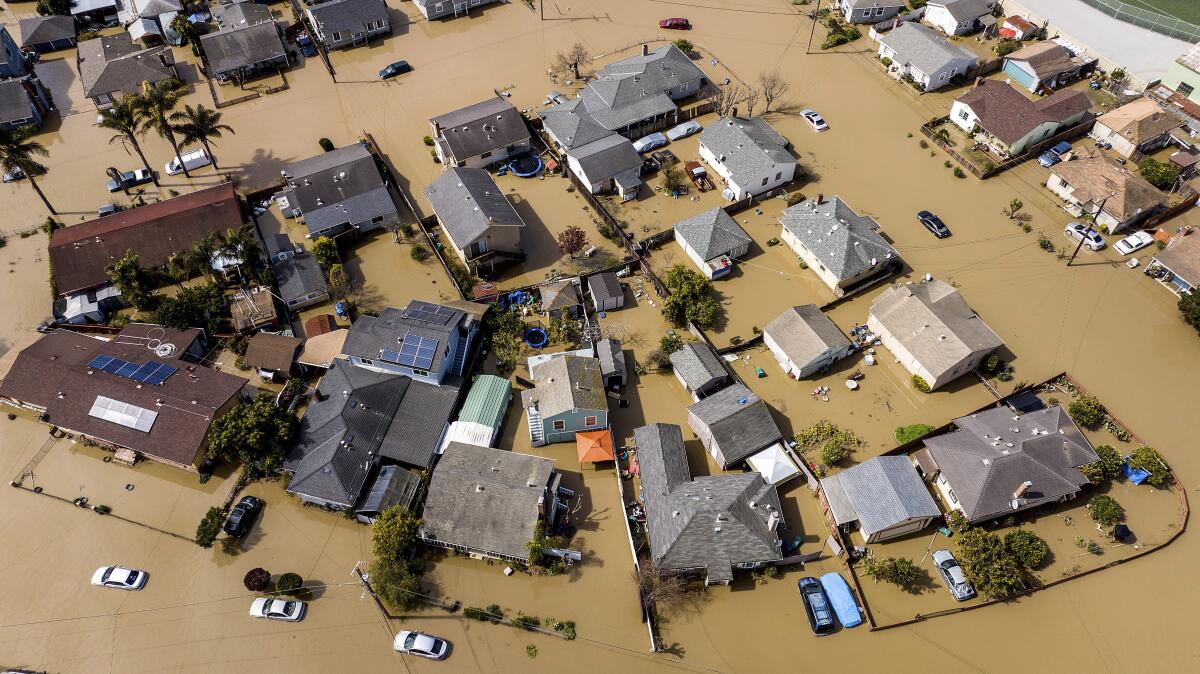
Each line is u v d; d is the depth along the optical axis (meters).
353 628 55.66
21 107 99.56
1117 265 77.44
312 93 106.06
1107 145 89.62
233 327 74.62
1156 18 106.00
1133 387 67.19
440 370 66.94
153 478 64.75
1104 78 98.31
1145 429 64.25
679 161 92.31
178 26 112.94
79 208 89.69
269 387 70.31
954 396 67.50
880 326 71.06
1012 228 81.75
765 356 71.69
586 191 87.44
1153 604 54.78
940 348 66.62
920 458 61.66
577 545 59.22
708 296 74.06
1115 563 56.59
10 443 67.44
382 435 63.66
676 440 62.41
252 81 109.25
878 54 106.62
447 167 92.88
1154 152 89.06
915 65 99.56
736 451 61.56
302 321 76.12
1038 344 70.69
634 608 56.09
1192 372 68.25
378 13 114.19
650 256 81.31
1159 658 52.38
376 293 78.50
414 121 100.19
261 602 56.34
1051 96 91.12
